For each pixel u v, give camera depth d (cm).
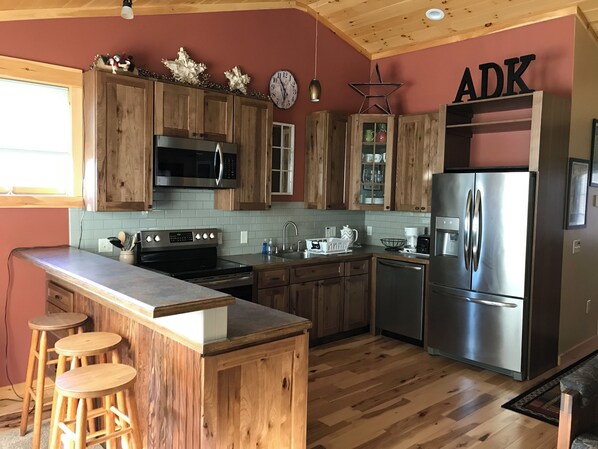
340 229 544
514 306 381
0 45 316
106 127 334
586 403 204
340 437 292
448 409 332
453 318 420
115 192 340
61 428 218
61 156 351
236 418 204
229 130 400
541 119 377
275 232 484
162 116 358
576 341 461
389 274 477
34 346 284
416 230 498
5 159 329
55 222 347
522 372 382
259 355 209
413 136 484
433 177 432
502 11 434
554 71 421
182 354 206
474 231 400
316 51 500
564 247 426
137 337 241
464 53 480
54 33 335
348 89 534
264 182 430
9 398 330
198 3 403
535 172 379
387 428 304
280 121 475
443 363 419
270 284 411
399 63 532
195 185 377
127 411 238
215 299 193
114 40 363
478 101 413
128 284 222
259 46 452
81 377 211
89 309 288
